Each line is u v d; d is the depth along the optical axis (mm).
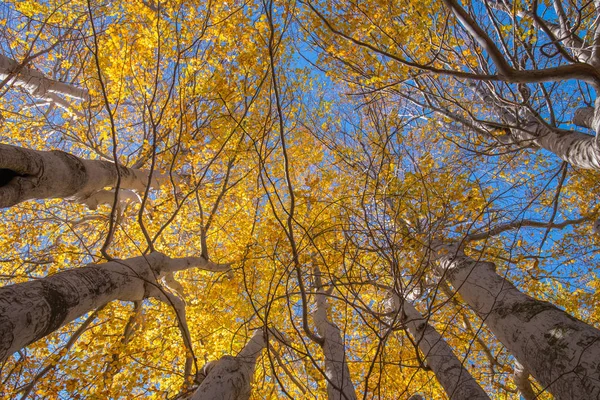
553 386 2611
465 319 6109
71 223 6305
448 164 5602
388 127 4840
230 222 7043
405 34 4480
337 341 4316
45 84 6594
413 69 4594
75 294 2775
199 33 5066
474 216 4098
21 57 6547
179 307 4594
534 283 5992
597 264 6613
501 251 5441
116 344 4328
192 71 5137
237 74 4926
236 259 5406
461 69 5465
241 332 6199
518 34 4332
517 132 5641
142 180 5582
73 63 6793
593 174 6391
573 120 5590
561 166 5684
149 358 5027
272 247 4797
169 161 5191
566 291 6832
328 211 5484
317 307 5406
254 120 5719
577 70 2873
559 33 4852
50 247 5703
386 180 4711
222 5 5164
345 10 4809
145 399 4590
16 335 2195
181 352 5340
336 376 3773
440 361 3926
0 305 2223
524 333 2977
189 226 6426
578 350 2512
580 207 7031
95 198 5020
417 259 4902
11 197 3154
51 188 3590
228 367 3783
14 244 6000
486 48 2656
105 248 3566
